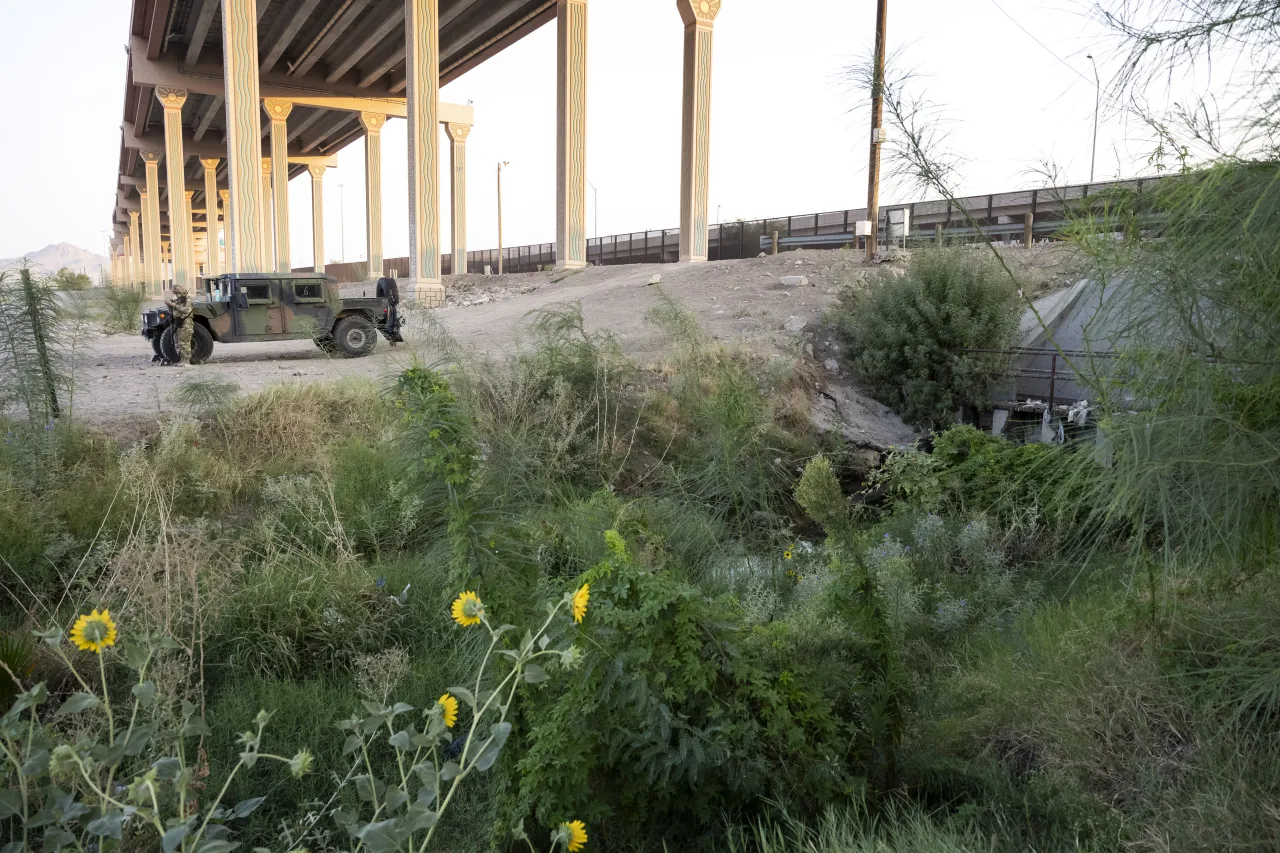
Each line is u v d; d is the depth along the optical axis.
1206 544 2.77
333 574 5.82
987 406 14.22
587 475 8.89
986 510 7.76
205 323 15.52
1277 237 2.38
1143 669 3.35
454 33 43.12
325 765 3.89
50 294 8.14
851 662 3.56
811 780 2.89
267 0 38.66
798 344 13.39
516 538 3.32
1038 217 15.67
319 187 74.44
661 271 28.16
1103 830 2.72
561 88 33.62
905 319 15.02
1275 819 2.43
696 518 6.45
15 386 7.89
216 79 48.56
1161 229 2.88
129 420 9.09
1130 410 2.95
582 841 2.13
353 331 16.48
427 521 6.91
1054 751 3.35
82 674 4.38
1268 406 2.58
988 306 14.12
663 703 2.78
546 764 2.73
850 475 10.47
